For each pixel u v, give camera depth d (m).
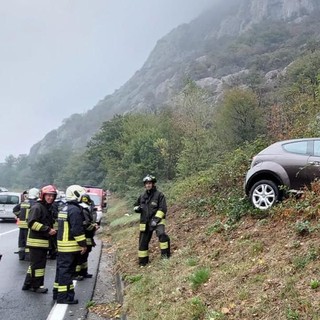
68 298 7.06
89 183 74.50
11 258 11.37
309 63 51.34
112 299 7.43
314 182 7.63
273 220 7.48
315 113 16.78
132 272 8.36
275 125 20.14
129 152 36.03
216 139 28.00
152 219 8.61
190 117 30.30
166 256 8.30
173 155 31.92
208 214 10.62
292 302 4.45
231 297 5.18
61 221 7.20
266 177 8.63
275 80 67.12
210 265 6.71
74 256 7.18
